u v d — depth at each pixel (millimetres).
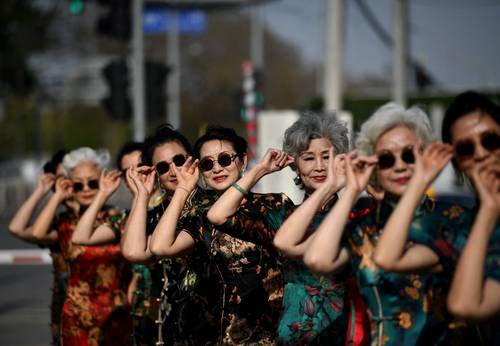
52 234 14227
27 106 111938
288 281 9828
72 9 31312
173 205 10711
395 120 8000
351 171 7762
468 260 6707
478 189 6859
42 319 22234
